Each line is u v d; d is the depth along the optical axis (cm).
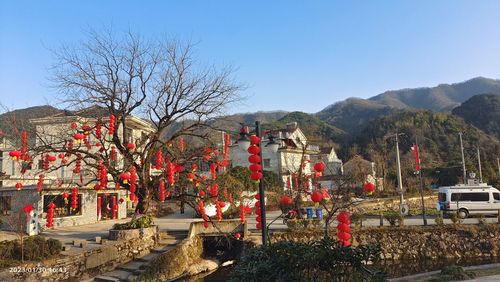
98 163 1583
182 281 1495
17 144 1532
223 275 1577
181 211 3266
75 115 1655
